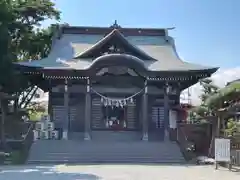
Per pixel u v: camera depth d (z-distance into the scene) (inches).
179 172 769.6
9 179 632.4
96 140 1200.2
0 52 1208.8
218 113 991.6
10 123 1112.2
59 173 725.3
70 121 1358.3
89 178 648.4
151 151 1060.5
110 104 1330.0
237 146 920.9
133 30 1606.8
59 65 1279.5
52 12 1567.4
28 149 1029.8
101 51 1357.0
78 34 1573.6
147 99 1300.4
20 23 1369.3
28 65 1239.5
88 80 1259.8
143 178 662.5
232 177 691.4
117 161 998.4
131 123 1387.8
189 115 1306.6
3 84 1248.2
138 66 1248.2
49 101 1362.0
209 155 1030.4
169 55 1471.5
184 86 1443.2
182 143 1078.4
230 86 951.6
